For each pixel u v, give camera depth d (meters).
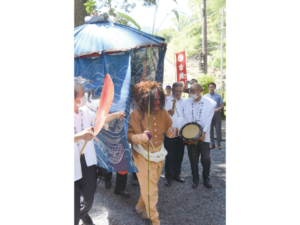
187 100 3.59
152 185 2.41
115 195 3.35
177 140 3.69
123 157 2.52
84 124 2.20
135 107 2.90
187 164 4.76
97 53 2.72
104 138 2.59
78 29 3.13
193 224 2.64
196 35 19.88
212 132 5.65
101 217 2.81
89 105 2.62
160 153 2.49
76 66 2.81
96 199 3.24
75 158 1.95
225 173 4.14
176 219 2.75
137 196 3.33
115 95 2.68
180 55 5.27
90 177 2.24
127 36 2.89
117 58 2.77
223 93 9.70
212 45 19.66
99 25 3.11
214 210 2.93
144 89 2.55
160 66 3.62
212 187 3.55
